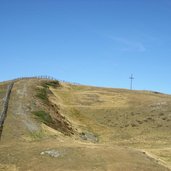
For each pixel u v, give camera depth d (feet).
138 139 229.25
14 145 129.29
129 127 251.80
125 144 215.51
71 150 121.29
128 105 296.92
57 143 133.28
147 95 339.98
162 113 265.54
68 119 248.93
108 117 270.67
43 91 284.20
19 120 163.02
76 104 296.92
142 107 282.36
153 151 188.34
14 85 280.31
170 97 334.85
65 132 191.93
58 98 298.76
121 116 269.85
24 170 108.17
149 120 258.37
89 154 118.01
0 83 315.99
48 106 234.79
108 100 314.76
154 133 239.30
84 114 276.62
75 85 374.63
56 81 353.31
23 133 144.15
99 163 111.04
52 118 200.13
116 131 247.50
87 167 107.86
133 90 371.15
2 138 136.46
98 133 243.40
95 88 368.68
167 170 116.47
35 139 140.15
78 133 220.64
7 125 150.51
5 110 175.42
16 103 202.49
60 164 110.32
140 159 120.47
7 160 115.34
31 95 242.37
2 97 223.30
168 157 173.27
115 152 123.44
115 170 106.52
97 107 293.02
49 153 118.42
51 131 162.20
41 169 107.45
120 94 338.75
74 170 105.81
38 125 162.30
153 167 114.83
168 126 246.47
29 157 116.78
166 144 214.07
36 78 357.20
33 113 187.83
